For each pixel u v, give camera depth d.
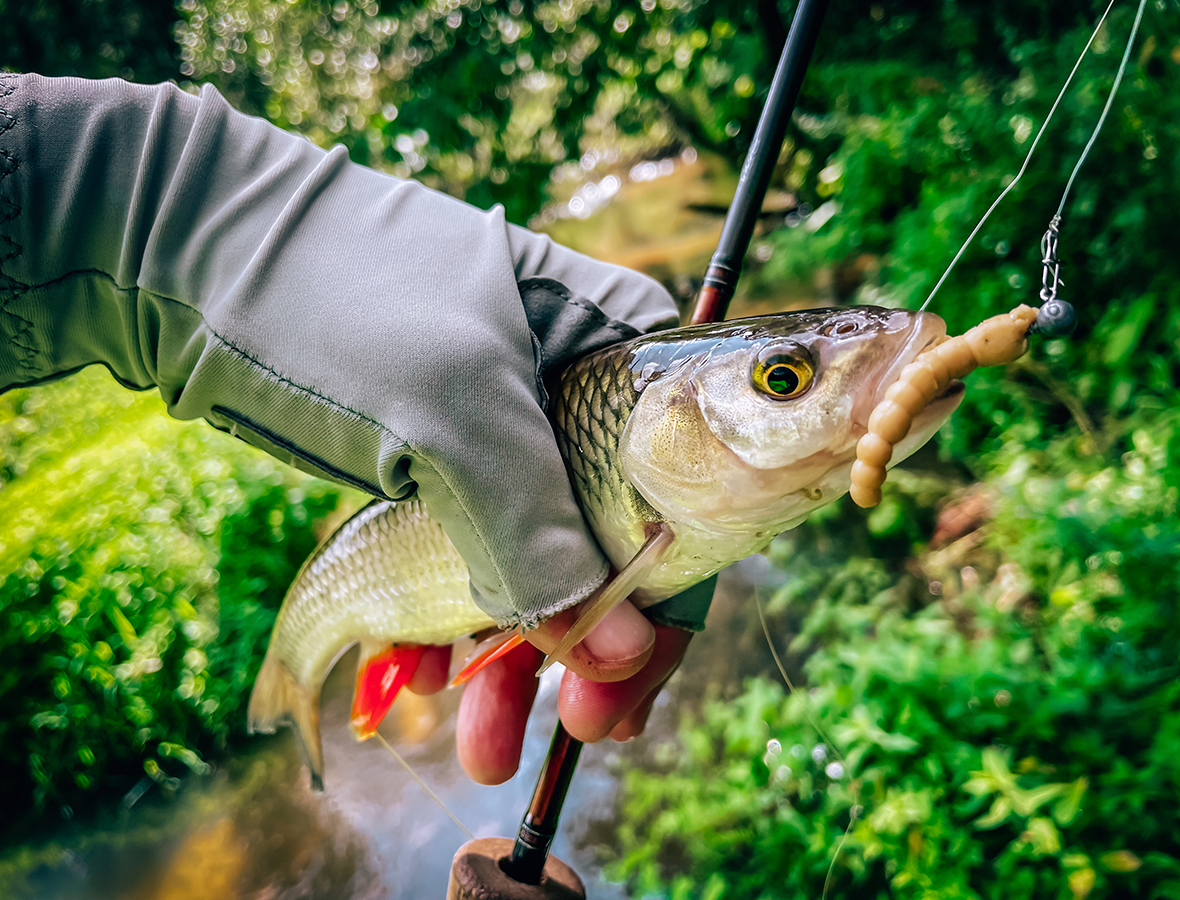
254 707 0.31
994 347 0.15
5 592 0.63
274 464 0.80
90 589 0.64
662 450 0.18
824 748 0.46
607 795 0.57
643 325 0.23
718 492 0.18
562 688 0.23
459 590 0.24
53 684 0.62
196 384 0.19
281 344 0.18
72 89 0.19
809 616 0.61
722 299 0.22
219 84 1.17
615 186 1.81
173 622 0.66
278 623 0.30
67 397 1.06
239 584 0.70
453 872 0.23
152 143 0.19
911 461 0.73
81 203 0.19
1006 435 0.64
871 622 0.58
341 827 0.60
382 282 0.18
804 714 0.47
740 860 0.47
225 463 0.78
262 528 0.73
